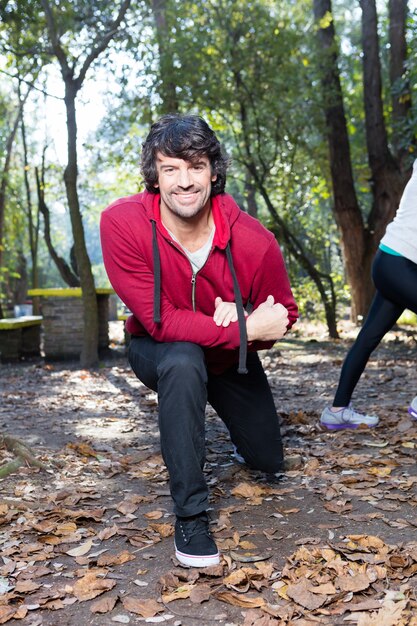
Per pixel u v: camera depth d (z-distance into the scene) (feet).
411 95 42.19
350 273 47.78
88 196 68.33
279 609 7.22
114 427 17.43
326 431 15.08
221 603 7.50
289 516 10.04
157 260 8.86
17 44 32.09
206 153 8.38
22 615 7.36
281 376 25.44
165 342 9.07
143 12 32.83
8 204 76.59
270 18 39.75
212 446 14.33
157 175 8.64
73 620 7.30
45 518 10.36
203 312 9.59
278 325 8.86
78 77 30.83
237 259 9.18
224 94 39.45
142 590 7.89
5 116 70.18
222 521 9.76
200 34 38.06
